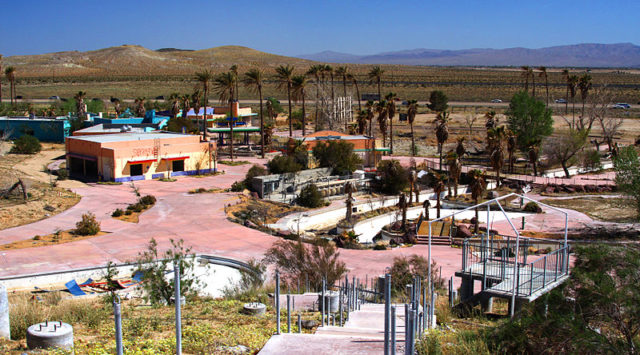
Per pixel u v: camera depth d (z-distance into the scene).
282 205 56.56
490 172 74.00
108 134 78.50
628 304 10.55
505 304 19.98
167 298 20.34
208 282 30.05
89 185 61.38
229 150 93.06
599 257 12.02
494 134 67.56
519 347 10.44
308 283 25.38
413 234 43.53
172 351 10.47
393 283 24.78
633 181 45.41
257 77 85.50
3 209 45.78
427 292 19.19
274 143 101.06
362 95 179.75
